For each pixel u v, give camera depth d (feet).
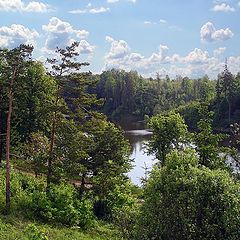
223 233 61.98
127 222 75.25
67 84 105.40
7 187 94.43
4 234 74.18
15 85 96.78
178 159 68.85
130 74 569.64
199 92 590.14
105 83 579.07
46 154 111.14
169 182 65.05
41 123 149.18
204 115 125.08
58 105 104.47
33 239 66.64
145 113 514.68
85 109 110.01
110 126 117.80
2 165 136.46
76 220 100.07
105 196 115.03
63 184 108.06
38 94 148.56
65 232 89.45
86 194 112.88
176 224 63.57
